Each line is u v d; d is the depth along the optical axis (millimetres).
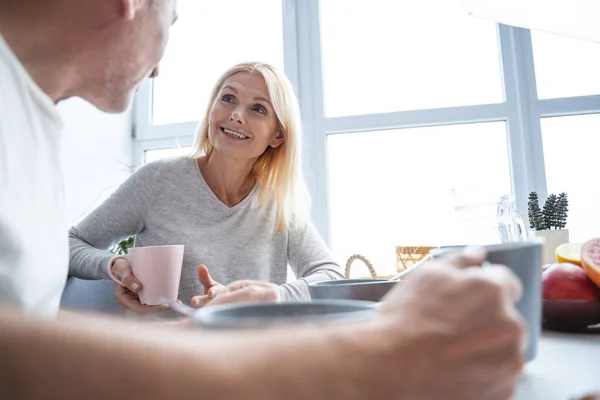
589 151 2117
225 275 1139
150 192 1185
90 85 575
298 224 1251
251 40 2506
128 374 215
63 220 553
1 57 460
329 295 538
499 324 219
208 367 213
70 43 518
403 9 2365
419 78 2309
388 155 2283
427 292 230
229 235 1173
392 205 2254
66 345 227
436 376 212
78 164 2170
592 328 522
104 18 511
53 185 529
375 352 213
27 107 482
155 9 552
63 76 541
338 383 208
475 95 2250
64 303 880
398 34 2359
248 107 1188
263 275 1180
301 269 1204
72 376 218
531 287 338
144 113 2598
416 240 2207
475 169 2203
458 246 474
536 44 2201
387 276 1641
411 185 2248
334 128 2305
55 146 527
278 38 2459
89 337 232
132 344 228
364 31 2393
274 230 1231
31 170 488
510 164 2156
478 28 2279
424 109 2236
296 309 304
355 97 2357
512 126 2160
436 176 2230
